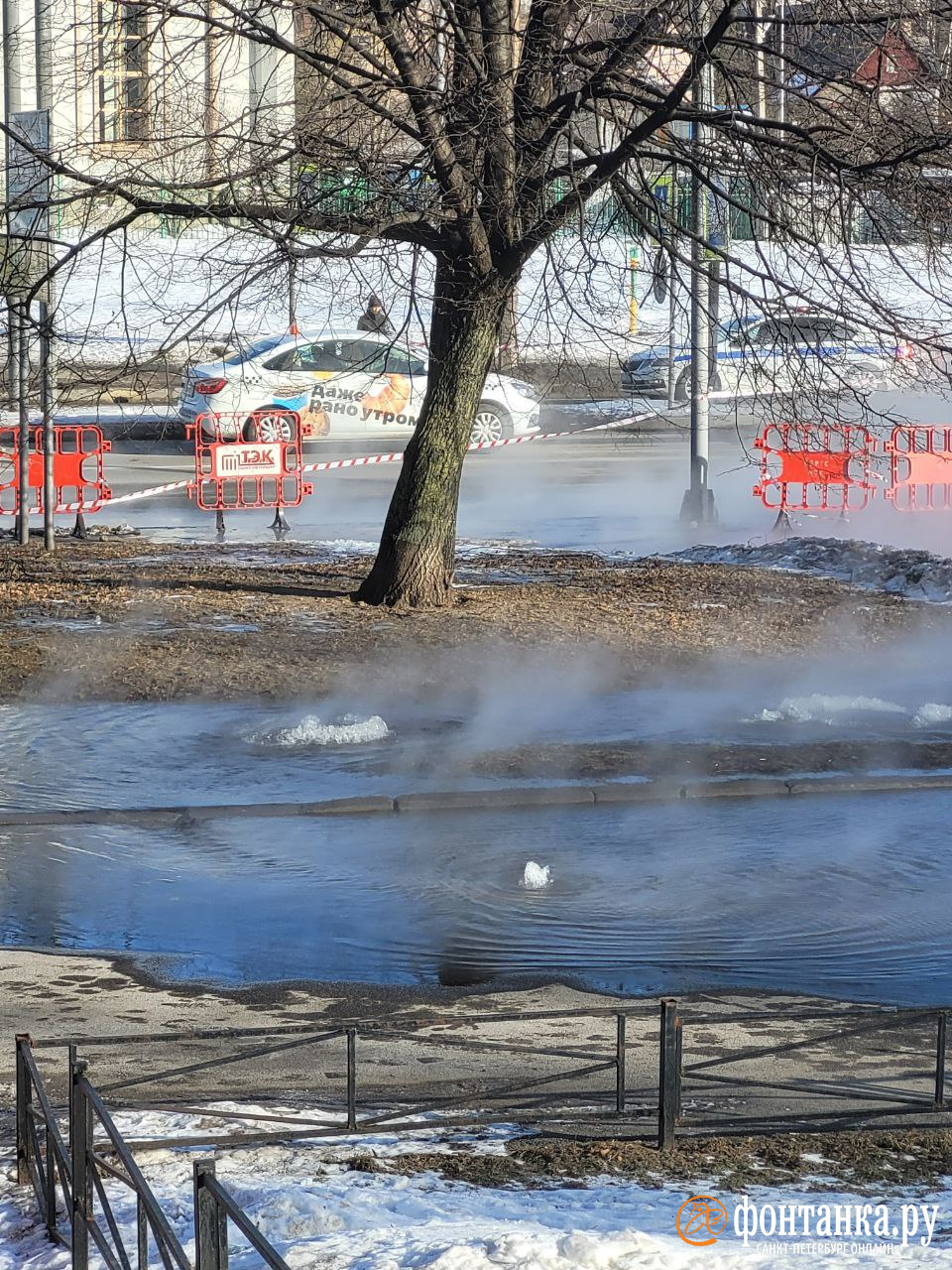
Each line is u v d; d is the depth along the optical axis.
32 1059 11.73
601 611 39.34
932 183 36.19
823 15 35.22
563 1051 13.71
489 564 47.06
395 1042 15.90
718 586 42.72
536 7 36.91
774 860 21.94
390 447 73.06
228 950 18.77
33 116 41.59
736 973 17.95
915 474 55.25
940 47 36.84
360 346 69.94
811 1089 13.45
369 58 35.09
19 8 63.56
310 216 36.31
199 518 58.16
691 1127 13.23
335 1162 12.35
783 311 40.19
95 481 60.19
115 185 36.25
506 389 72.44
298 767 26.42
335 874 21.41
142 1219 9.35
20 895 20.58
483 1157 12.45
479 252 37.47
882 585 43.03
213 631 36.66
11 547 50.50
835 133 36.53
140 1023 16.42
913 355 39.59
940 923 19.48
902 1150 12.73
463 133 35.25
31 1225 11.30
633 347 82.50
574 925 19.44
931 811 24.34
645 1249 9.80
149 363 39.12
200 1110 13.11
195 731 28.66
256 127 37.03
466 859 22.00
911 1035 16.23
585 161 36.88
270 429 68.38
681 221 46.97
